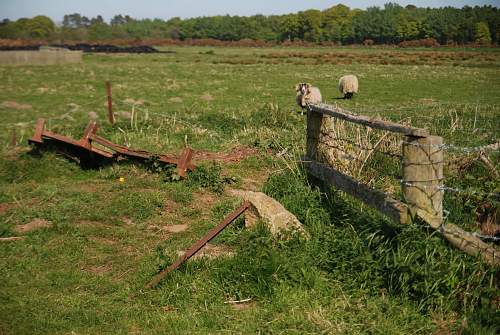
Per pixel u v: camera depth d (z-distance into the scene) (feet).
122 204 29.01
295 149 36.50
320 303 17.66
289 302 17.70
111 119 54.34
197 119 56.44
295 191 25.82
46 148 37.45
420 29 456.45
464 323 15.30
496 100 87.40
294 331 16.05
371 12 503.61
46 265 22.39
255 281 18.88
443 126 44.45
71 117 71.56
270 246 20.51
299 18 536.01
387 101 91.20
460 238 17.29
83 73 142.72
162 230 26.13
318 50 379.76
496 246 18.26
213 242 23.65
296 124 53.78
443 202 21.12
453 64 187.83
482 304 15.78
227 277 19.30
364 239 20.03
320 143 26.86
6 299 19.47
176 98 94.32
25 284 20.63
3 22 549.54
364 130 30.55
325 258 19.92
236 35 567.18
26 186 32.99
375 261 18.42
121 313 18.26
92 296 19.63
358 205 24.27
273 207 22.82
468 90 107.04
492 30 422.82
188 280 19.57
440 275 16.70
